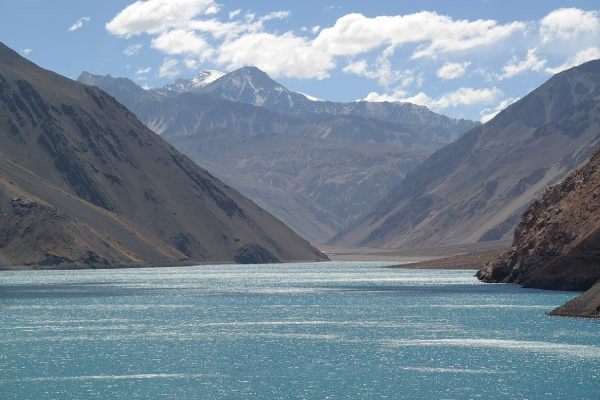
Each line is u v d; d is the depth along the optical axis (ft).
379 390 305.12
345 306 600.39
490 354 375.04
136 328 471.62
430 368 344.28
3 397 296.92
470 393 299.79
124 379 325.42
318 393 300.81
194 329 467.52
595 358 363.15
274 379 324.19
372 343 411.13
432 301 627.87
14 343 414.62
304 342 416.05
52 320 510.99
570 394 297.74
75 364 356.18
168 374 334.85
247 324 489.26
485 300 620.08
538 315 513.04
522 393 299.38
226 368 346.74
